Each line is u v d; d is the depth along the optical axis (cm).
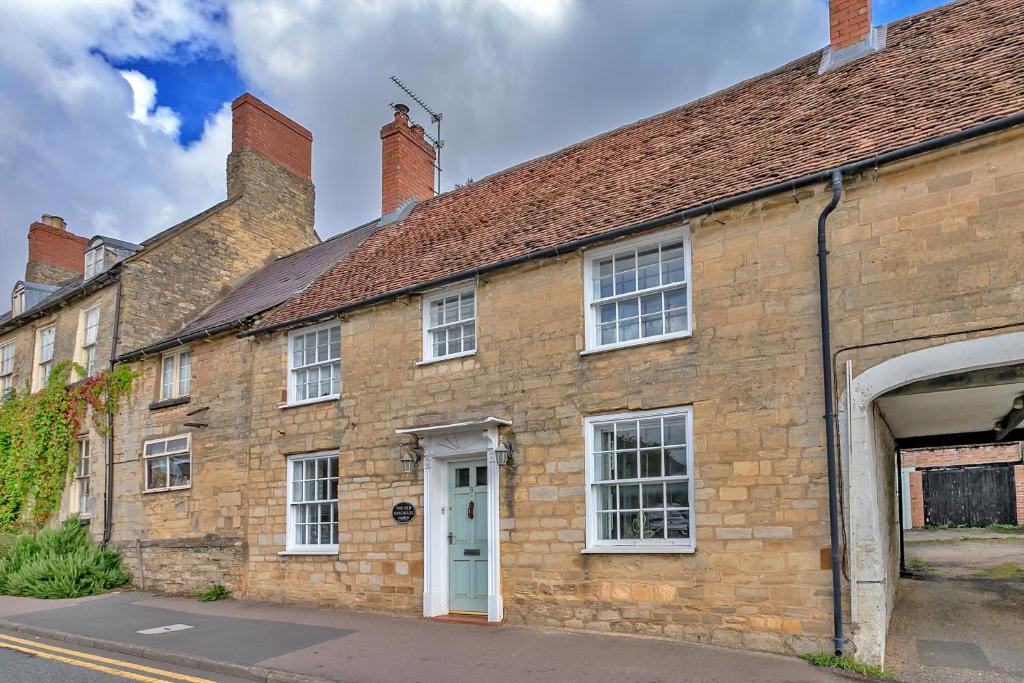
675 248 979
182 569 1498
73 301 1939
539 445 1028
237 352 1490
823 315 827
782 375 852
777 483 836
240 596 1368
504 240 1191
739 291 898
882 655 755
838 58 1163
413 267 1302
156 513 1589
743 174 965
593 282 1042
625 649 845
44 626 1149
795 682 711
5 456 1977
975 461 2483
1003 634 904
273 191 2128
